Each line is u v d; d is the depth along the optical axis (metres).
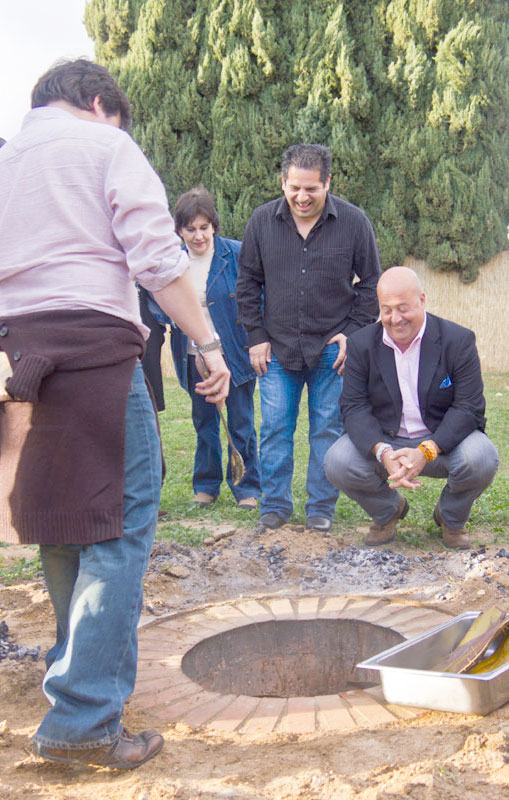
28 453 2.20
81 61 2.56
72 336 2.20
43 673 2.98
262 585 4.08
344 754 2.36
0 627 3.35
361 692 2.86
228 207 14.95
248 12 14.21
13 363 2.19
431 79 14.02
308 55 14.11
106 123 2.54
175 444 8.51
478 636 2.92
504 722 2.50
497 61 13.88
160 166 15.30
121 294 2.32
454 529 4.54
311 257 4.75
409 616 3.52
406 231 14.69
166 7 14.77
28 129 2.40
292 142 14.50
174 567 4.15
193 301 2.34
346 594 3.86
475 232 14.25
